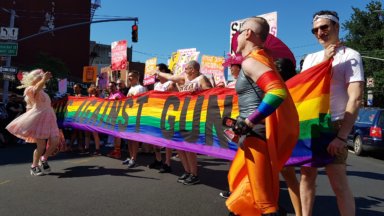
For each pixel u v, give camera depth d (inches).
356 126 519.8
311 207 144.5
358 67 131.0
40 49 1782.7
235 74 215.8
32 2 1749.5
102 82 844.0
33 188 231.0
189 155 247.3
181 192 228.1
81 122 350.3
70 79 1696.6
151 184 247.4
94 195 217.2
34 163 271.3
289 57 181.3
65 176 268.1
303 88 139.6
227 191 225.8
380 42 1993.1
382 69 1744.6
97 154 378.3
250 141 113.8
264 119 114.8
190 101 227.5
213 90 211.5
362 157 494.0
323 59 143.6
